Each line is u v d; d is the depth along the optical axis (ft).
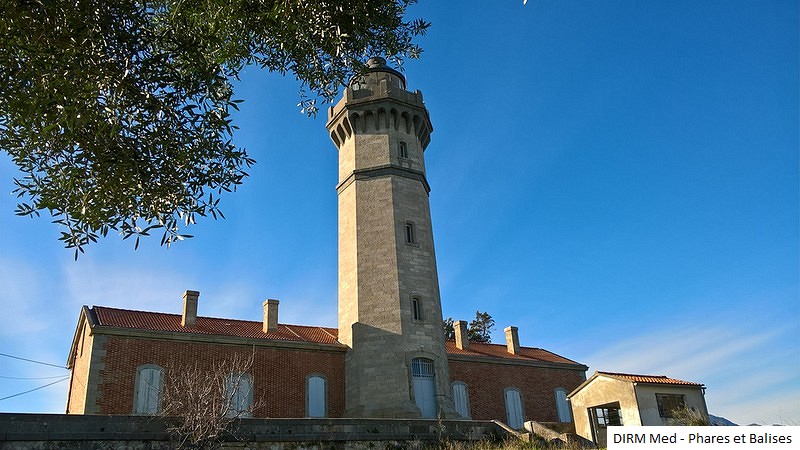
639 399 84.23
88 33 25.07
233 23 30.60
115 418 49.34
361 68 34.55
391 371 86.02
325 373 91.15
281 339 90.58
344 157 106.11
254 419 56.03
